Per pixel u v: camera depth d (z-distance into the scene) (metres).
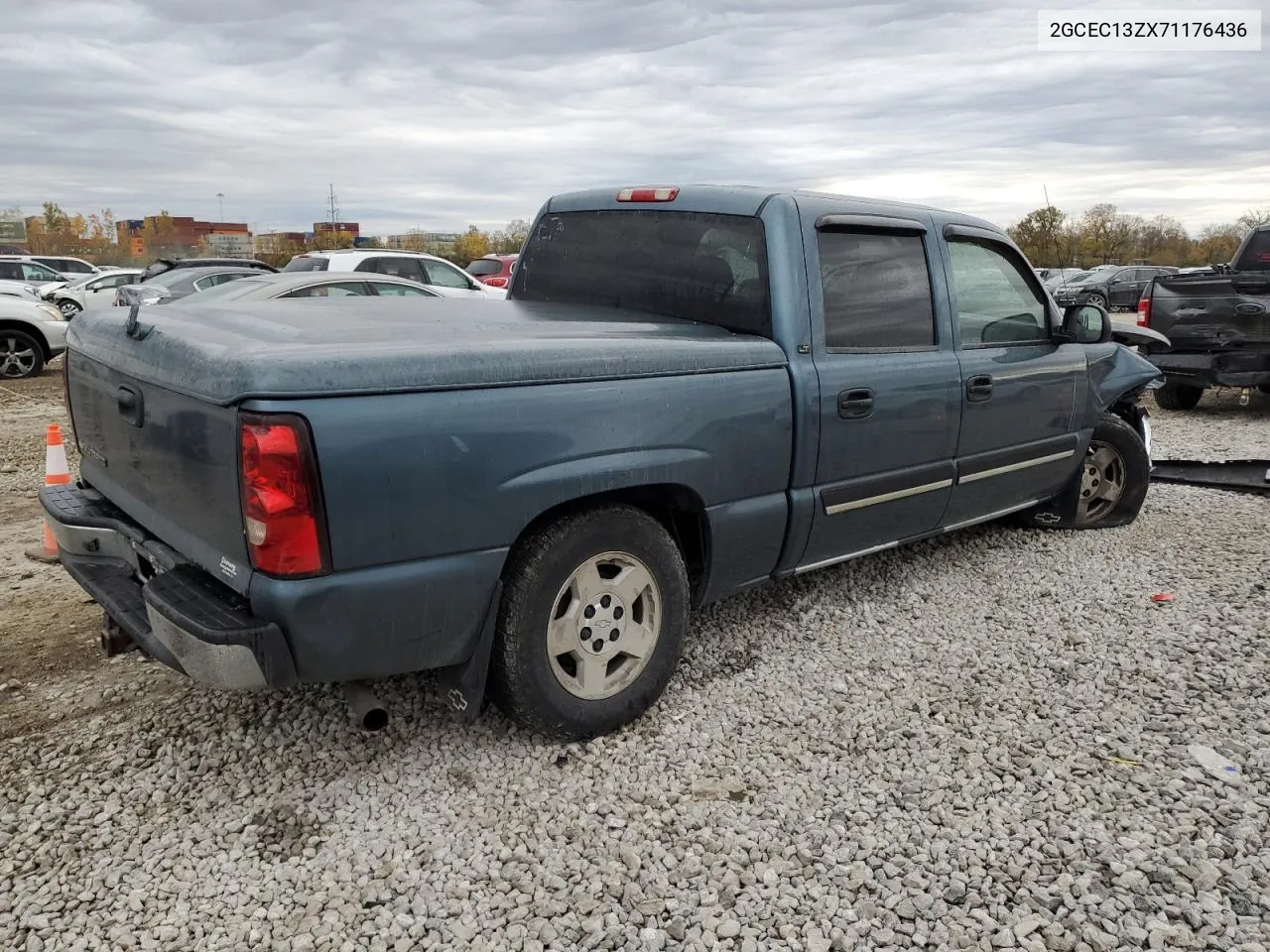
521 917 2.52
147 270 17.58
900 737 3.41
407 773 3.17
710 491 3.47
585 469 3.07
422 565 2.78
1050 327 5.15
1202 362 9.74
